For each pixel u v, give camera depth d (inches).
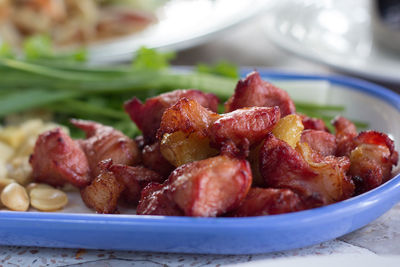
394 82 22.3
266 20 28.1
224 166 13.5
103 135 16.3
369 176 14.6
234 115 14.1
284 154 14.1
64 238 14.1
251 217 13.5
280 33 26.3
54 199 15.9
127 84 20.3
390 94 18.6
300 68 26.1
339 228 13.9
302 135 15.2
